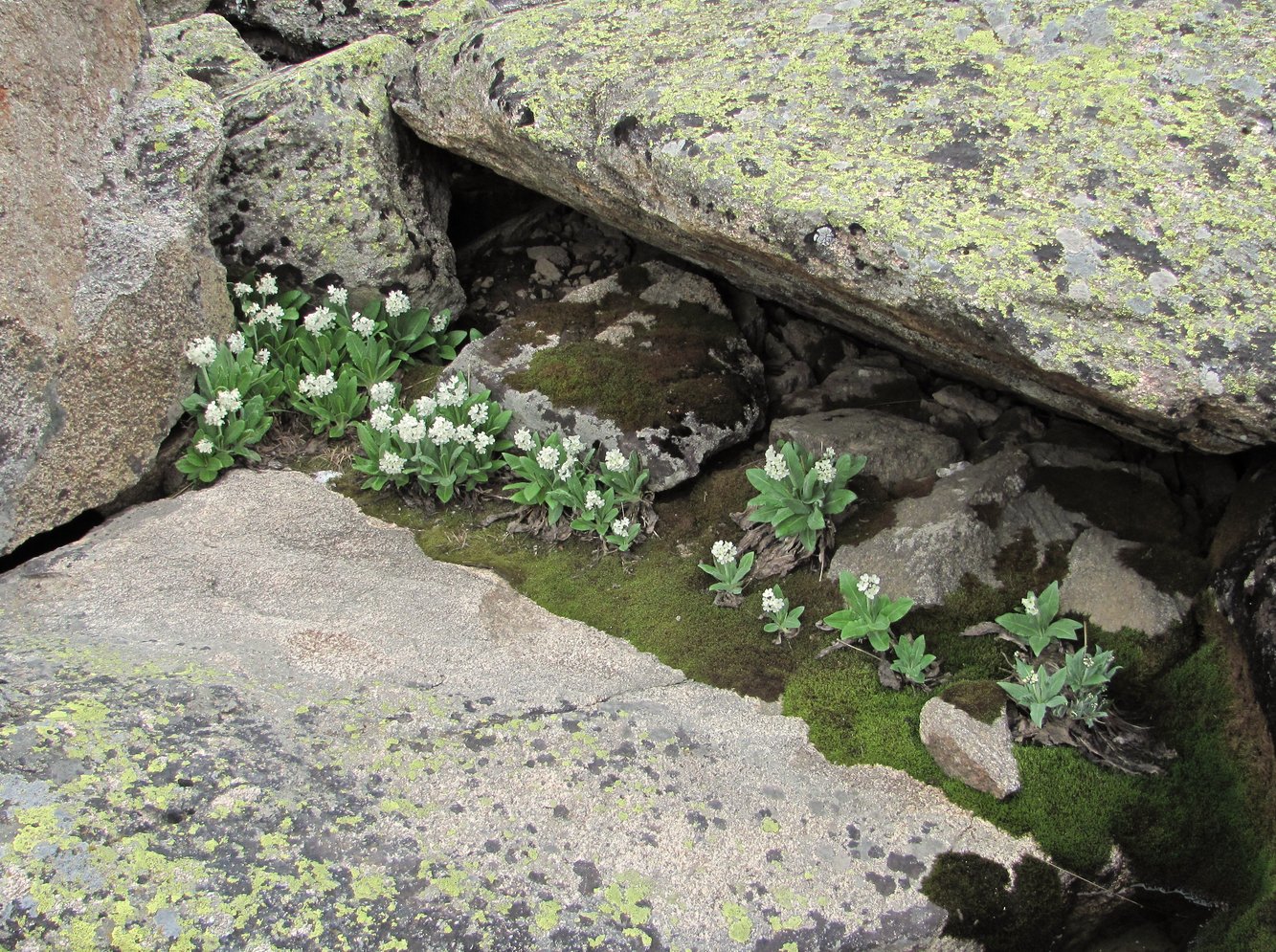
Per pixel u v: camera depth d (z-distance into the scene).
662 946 1.18
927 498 1.49
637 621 1.47
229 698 1.29
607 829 1.24
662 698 1.38
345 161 1.74
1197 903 1.27
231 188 1.73
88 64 1.53
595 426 1.59
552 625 1.46
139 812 1.20
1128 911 1.29
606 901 1.20
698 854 1.24
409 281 1.78
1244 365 1.24
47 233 1.48
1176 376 1.25
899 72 1.44
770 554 1.51
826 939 1.20
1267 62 1.36
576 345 1.67
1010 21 1.44
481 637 1.43
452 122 1.68
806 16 1.52
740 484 1.58
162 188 1.59
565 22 1.63
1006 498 1.48
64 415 1.50
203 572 1.46
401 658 1.38
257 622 1.40
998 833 1.27
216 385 1.64
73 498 1.52
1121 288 1.28
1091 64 1.39
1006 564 1.44
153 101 1.60
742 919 1.20
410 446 1.61
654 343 1.68
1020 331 1.29
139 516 1.54
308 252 1.75
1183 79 1.36
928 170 1.36
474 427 1.63
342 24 2.00
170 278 1.58
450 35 1.74
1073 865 1.27
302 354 1.74
